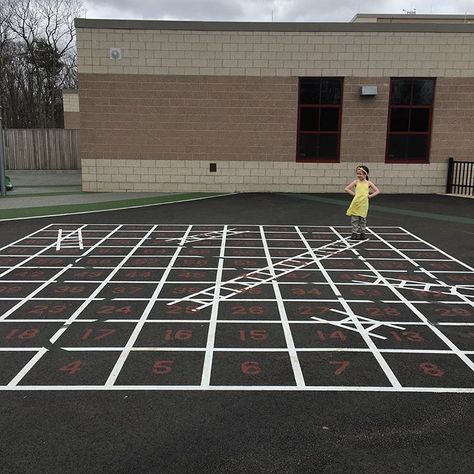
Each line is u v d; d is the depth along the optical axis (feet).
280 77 50.39
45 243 29.01
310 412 11.41
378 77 50.39
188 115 50.98
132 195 50.03
